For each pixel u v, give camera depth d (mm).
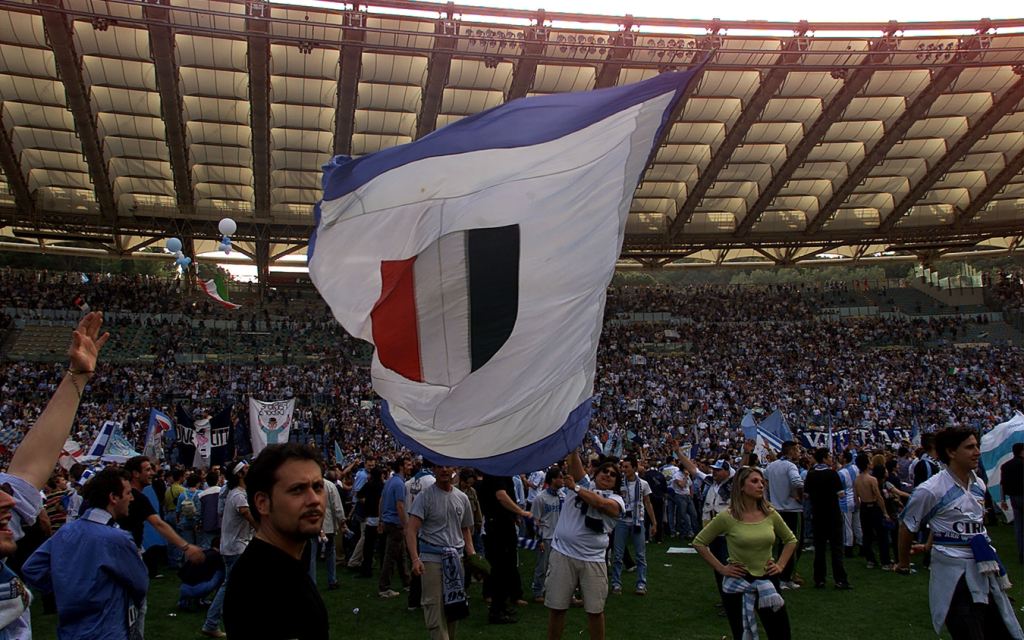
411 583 9227
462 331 4809
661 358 48906
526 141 5027
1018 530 11172
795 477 10391
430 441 4785
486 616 8984
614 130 5020
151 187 43781
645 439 35969
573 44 32719
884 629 7961
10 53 33062
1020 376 44594
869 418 39250
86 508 4719
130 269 85688
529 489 14852
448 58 33938
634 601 9539
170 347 44812
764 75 36844
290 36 30859
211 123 38406
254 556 2650
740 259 61812
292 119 38219
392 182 5078
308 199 45406
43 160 40844
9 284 47656
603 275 4867
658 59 34969
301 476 2705
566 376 4820
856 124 41344
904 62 35875
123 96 35906
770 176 45844
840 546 10070
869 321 54406
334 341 49375
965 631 5320
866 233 51906
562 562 6617
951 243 56000
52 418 3387
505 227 4883
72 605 4445
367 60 34812
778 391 43281
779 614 5738
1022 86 37562
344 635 8070
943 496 5516
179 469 13453
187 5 30797
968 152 44062
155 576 11828
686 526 14930
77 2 30156
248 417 17391
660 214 50812
